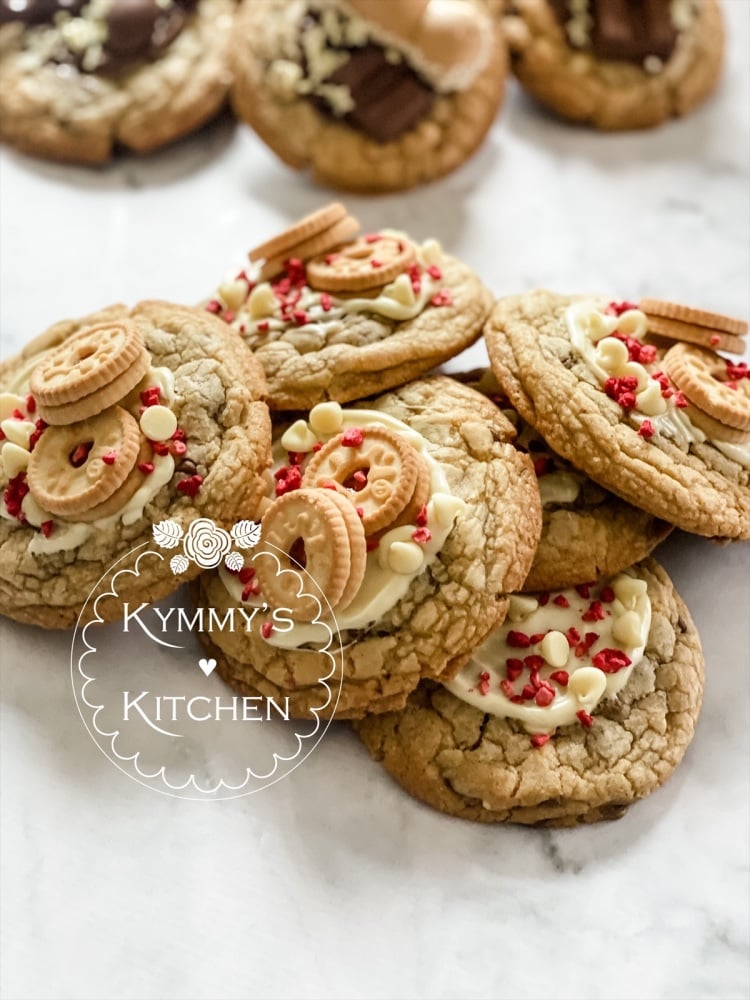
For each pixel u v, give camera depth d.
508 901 0.32
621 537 0.35
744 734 0.35
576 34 0.49
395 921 0.32
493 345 0.36
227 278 0.39
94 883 0.32
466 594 0.33
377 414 0.35
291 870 0.32
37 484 0.33
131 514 0.33
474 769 0.33
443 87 0.46
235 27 0.48
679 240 0.47
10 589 0.34
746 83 0.52
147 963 0.31
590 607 0.35
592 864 0.33
